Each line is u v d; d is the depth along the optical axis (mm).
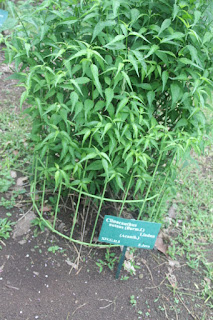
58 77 1623
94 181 2238
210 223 2816
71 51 1870
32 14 1896
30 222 2414
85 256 2322
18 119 3367
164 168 2383
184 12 1781
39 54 1868
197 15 1601
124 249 2084
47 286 2105
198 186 3176
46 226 2416
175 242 2553
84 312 2016
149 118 1973
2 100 3596
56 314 1978
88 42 1948
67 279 2164
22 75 1948
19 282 2092
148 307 2117
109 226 1961
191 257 2506
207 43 1862
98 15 1705
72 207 2527
